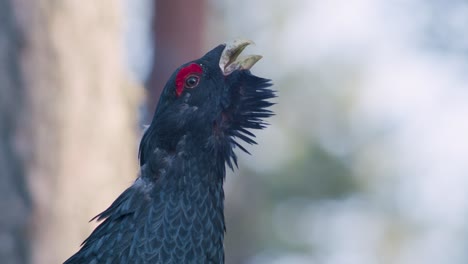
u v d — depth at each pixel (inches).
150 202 401.4
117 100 526.3
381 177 1089.4
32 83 491.2
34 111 492.1
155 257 395.5
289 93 1048.2
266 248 1097.4
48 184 492.4
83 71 507.5
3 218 481.4
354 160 1074.1
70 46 502.9
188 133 408.8
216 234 409.7
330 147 1063.0
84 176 504.4
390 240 1120.8
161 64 802.2
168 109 411.2
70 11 503.5
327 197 1075.3
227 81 416.5
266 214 1091.3
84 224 501.4
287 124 1051.9
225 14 1039.6
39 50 494.0
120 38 533.0
